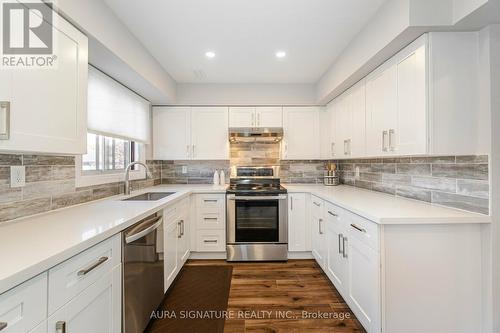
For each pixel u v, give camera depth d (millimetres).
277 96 3646
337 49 2568
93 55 1932
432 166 2020
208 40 2363
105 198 2406
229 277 2818
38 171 1655
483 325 1590
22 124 1139
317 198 2961
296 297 2389
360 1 1812
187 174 3945
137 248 1686
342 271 2184
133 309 1624
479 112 1636
